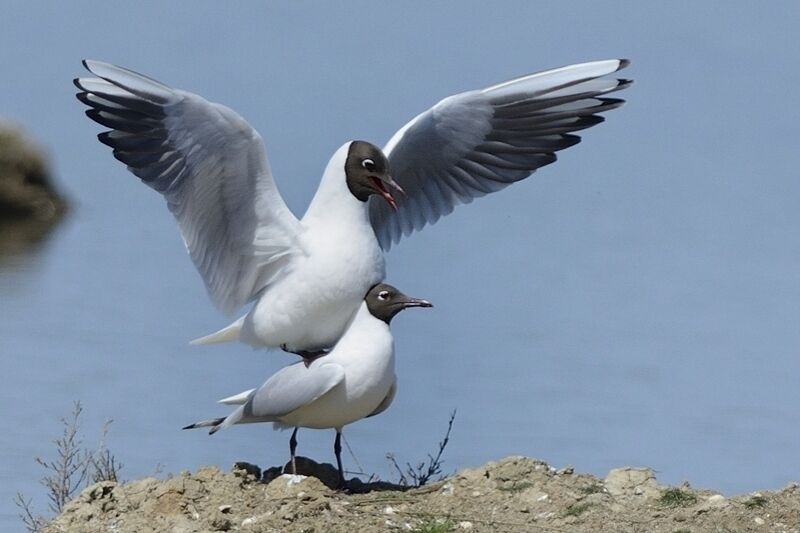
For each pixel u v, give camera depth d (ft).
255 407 45.78
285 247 47.34
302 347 48.32
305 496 44.11
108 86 45.98
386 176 47.09
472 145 52.34
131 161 46.52
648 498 45.06
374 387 45.70
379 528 42.65
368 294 46.78
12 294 93.91
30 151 124.16
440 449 61.77
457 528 42.88
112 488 45.34
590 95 51.29
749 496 44.60
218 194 47.03
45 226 119.65
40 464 62.03
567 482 45.62
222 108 45.42
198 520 43.14
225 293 48.34
